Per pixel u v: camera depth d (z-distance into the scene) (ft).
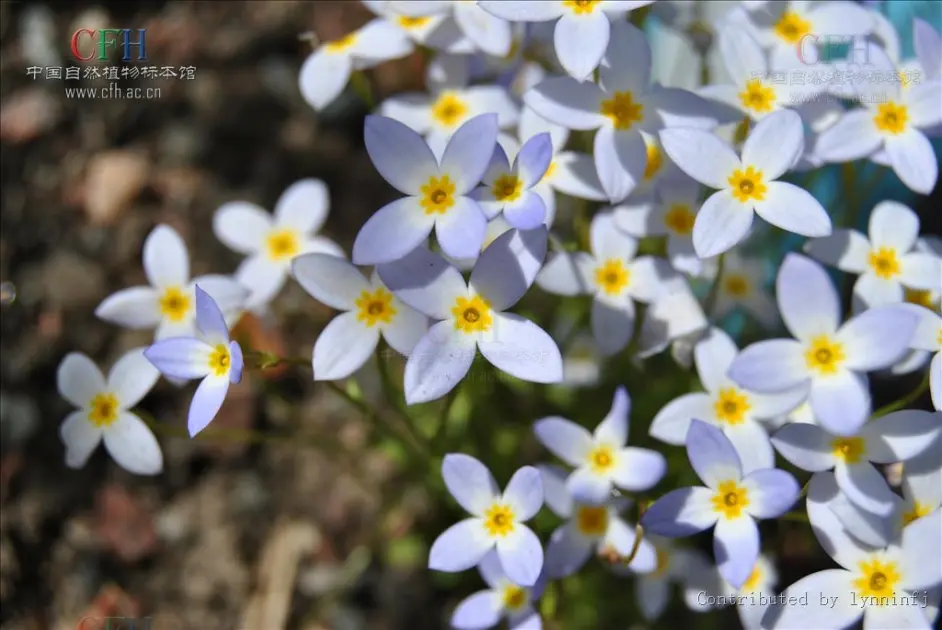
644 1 0.36
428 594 0.46
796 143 0.36
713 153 0.36
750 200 0.36
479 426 0.44
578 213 0.42
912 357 0.37
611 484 0.37
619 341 0.39
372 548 0.46
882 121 0.38
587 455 0.38
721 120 0.38
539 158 0.35
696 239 0.36
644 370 0.43
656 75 0.44
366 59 0.41
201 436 0.41
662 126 0.37
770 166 0.36
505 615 0.38
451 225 0.35
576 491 0.37
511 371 0.35
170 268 0.41
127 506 0.47
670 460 0.42
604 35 0.36
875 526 0.35
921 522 0.35
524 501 0.36
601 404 0.44
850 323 0.35
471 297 0.36
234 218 0.43
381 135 0.35
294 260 0.36
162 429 0.41
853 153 0.38
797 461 0.36
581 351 0.45
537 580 0.36
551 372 0.35
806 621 0.35
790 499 0.35
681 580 0.40
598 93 0.37
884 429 0.36
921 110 0.38
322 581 0.46
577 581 0.43
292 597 0.46
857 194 0.42
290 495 0.47
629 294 0.39
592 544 0.38
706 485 0.36
